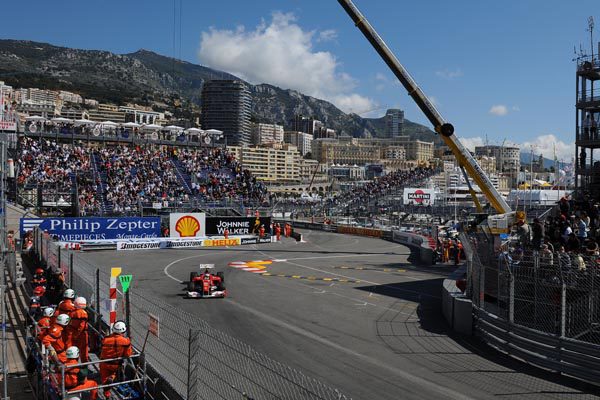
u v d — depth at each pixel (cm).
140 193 5188
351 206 7638
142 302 1198
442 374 1205
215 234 4531
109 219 3972
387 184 8562
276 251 4066
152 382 975
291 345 1434
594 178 3356
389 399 1041
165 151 6425
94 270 1453
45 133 5984
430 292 2316
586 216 2316
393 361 1303
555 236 2116
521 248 1928
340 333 1578
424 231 5222
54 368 949
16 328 1573
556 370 1226
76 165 5444
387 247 4484
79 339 1129
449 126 3203
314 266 3183
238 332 1568
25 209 4391
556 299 1398
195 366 814
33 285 1794
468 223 3422
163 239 4159
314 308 1941
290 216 7944
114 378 981
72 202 4684
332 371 1214
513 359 1334
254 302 2039
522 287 1598
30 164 5138
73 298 1180
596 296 1321
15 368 1261
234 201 5578
